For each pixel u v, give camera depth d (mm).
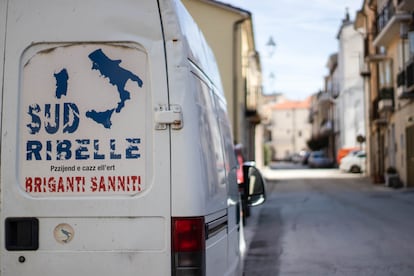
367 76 38531
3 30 3945
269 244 12039
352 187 31062
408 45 27328
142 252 3818
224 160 5188
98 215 3840
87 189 3863
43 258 3863
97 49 3924
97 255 3842
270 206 20688
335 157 68062
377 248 11383
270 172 51781
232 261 5438
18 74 3920
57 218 3863
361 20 39156
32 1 3953
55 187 3873
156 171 3820
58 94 3910
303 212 18406
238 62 30016
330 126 69375
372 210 18781
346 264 9844
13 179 3877
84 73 3914
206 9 29672
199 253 3814
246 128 37062
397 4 26781
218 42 29594
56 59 3930
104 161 3861
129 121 3865
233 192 5820
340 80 61375
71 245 3855
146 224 3822
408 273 9109
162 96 3852
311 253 10922
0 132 3896
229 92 29375
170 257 3799
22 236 3879
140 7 3916
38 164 3883
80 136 3883
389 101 31828
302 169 60219
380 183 33312
